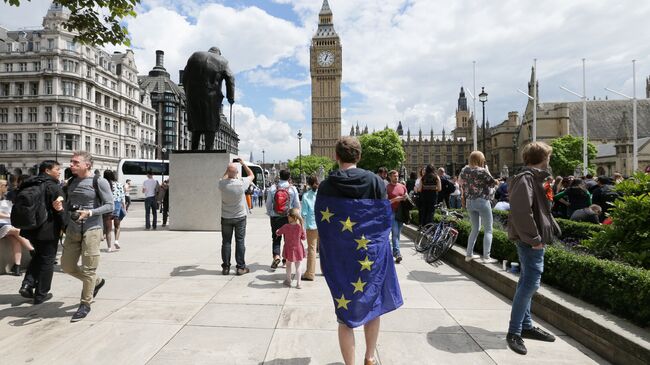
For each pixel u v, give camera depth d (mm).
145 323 4496
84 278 4742
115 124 69000
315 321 4609
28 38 61438
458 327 4488
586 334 3975
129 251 9125
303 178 60062
